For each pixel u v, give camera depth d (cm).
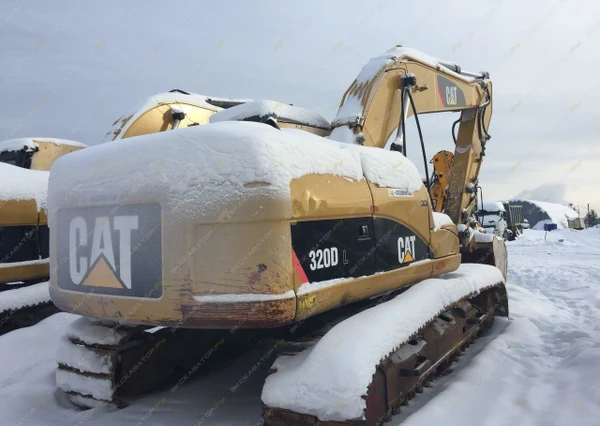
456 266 479
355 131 479
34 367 420
